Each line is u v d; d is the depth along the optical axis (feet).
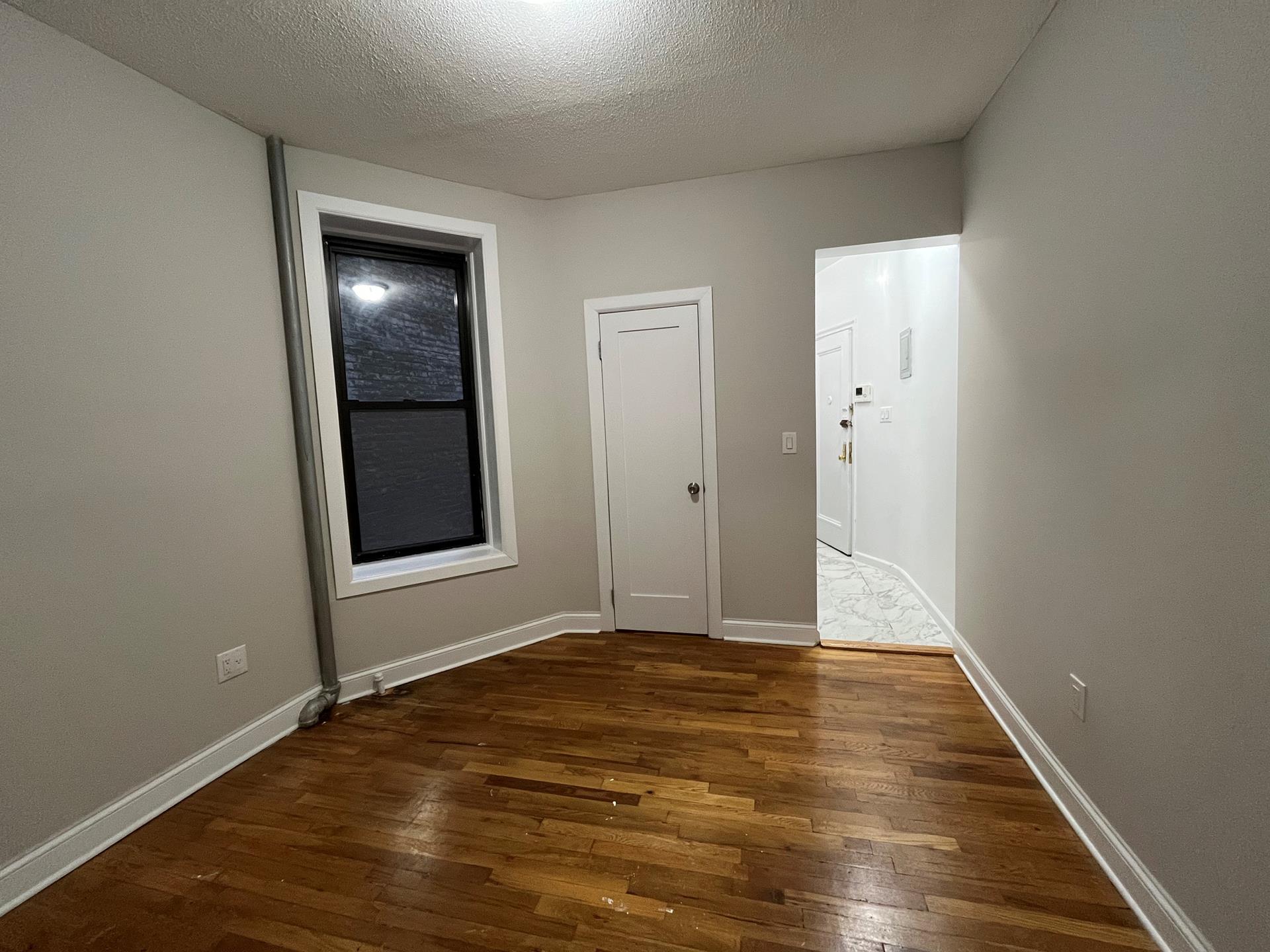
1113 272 4.27
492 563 9.05
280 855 4.87
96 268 5.10
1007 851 4.63
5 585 4.46
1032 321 5.65
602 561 9.84
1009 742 6.23
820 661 8.53
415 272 8.85
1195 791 3.44
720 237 8.71
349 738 6.75
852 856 4.62
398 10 4.84
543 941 3.94
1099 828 4.47
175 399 5.77
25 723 4.56
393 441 8.77
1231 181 3.09
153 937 4.09
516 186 8.64
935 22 5.25
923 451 10.67
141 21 4.81
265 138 6.86
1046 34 5.23
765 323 8.71
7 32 4.51
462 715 7.23
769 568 9.14
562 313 9.43
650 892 4.33
